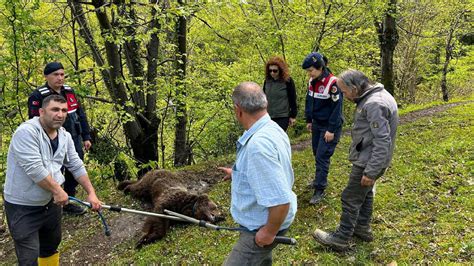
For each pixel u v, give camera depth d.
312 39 9.33
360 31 9.99
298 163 6.62
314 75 4.62
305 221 4.55
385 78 10.62
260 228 2.39
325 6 8.92
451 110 10.15
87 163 7.29
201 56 11.06
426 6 13.04
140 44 7.68
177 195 4.89
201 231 4.63
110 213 5.42
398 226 4.17
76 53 7.30
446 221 4.14
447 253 3.53
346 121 12.43
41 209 3.40
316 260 3.71
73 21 7.00
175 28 8.57
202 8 7.26
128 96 7.80
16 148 3.14
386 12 9.58
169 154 11.73
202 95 10.21
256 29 9.36
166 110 8.68
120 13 6.85
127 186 6.09
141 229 4.94
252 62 10.70
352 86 3.39
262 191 2.22
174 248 4.36
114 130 8.45
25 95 6.23
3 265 4.60
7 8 5.60
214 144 11.64
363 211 3.86
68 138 3.58
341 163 6.39
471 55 16.28
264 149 2.24
